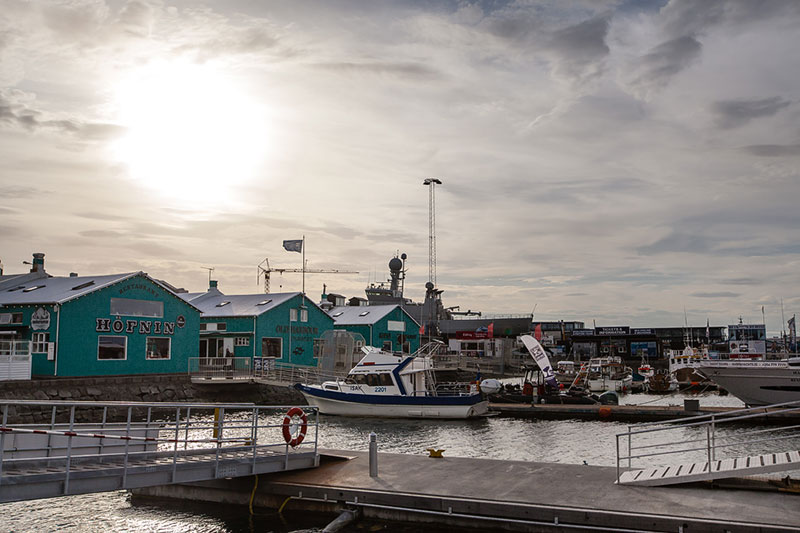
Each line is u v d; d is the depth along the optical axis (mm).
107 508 17281
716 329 122438
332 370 53750
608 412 40844
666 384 65375
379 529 14445
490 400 46531
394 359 41375
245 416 41219
